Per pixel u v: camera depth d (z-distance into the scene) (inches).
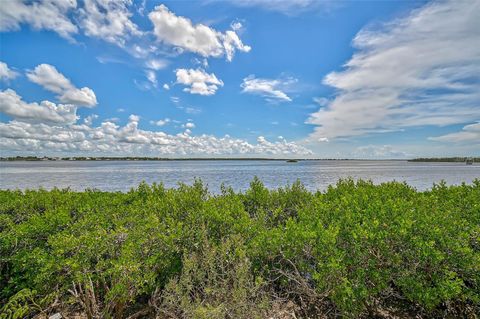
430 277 144.2
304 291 159.5
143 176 1481.3
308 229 159.3
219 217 186.9
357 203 189.3
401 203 176.1
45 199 247.3
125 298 145.4
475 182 257.6
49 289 160.4
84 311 170.1
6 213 222.5
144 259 152.2
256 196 251.6
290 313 163.0
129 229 177.2
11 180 1203.2
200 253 169.9
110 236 157.2
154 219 169.8
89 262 151.7
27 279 168.2
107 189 845.2
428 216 158.6
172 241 161.5
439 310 160.2
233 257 158.1
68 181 1151.6
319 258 148.6
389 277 146.8
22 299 158.6
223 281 152.2
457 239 145.3
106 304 153.1
